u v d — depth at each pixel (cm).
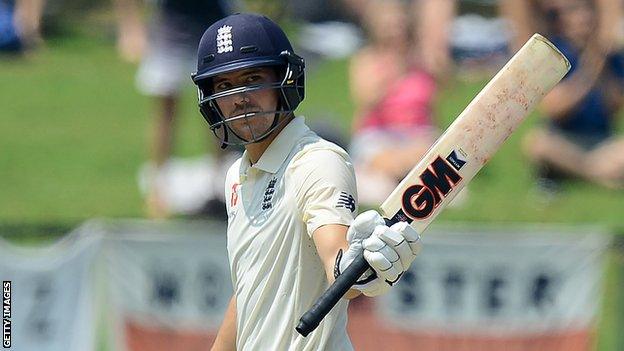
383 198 3300
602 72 3522
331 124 3478
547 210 3322
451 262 2442
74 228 2759
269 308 1377
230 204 1437
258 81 1373
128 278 2462
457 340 2450
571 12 3528
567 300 2450
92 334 2459
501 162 3791
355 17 4816
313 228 1302
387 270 1204
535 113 4256
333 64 4894
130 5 5012
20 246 2738
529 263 2444
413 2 3550
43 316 2450
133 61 5184
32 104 4578
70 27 5866
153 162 3359
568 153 3512
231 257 1429
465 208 3309
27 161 3819
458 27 5112
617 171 3516
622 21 3759
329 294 1227
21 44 5369
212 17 3359
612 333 2497
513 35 3597
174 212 3266
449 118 4231
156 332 2462
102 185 3569
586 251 2444
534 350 2459
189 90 4309
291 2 4828
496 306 2448
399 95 3419
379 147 3372
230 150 3250
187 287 2458
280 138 1384
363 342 2438
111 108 4566
